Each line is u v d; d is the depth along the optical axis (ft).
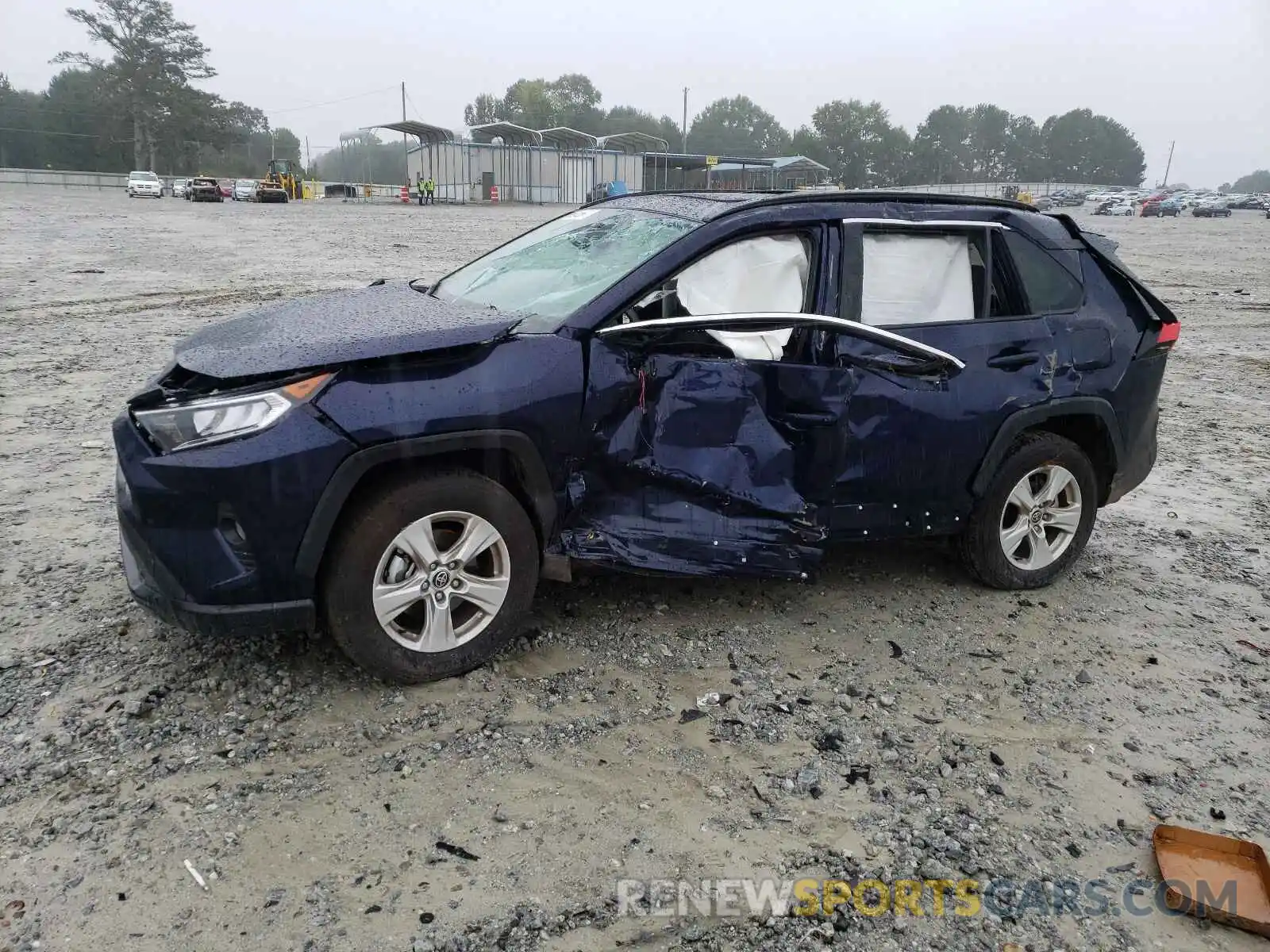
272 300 42.14
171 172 345.31
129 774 9.53
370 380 10.25
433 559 10.88
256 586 10.00
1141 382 15.14
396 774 9.75
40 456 19.58
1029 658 12.95
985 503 14.21
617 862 8.70
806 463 12.52
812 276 12.92
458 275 15.52
